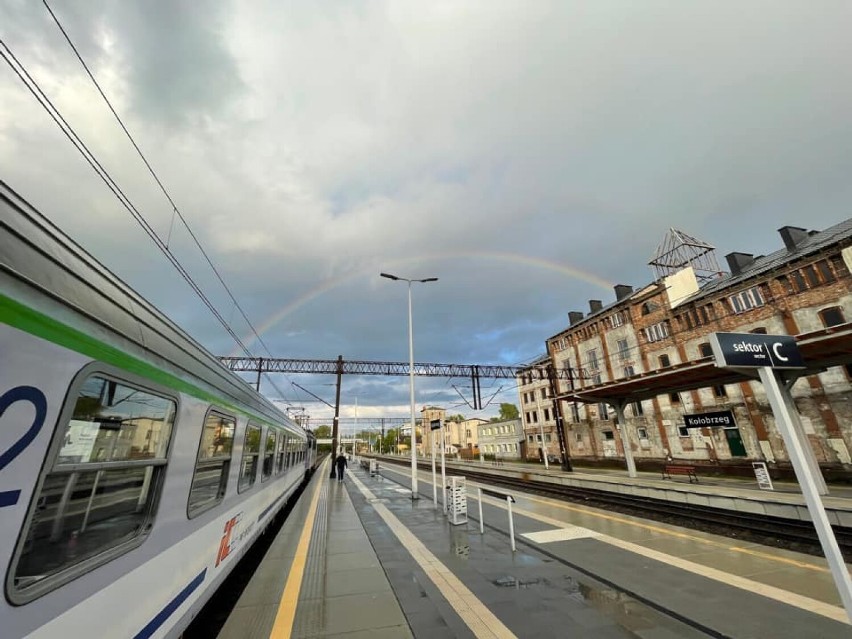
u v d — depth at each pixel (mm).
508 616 4578
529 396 50969
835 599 4875
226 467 5484
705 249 33438
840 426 20062
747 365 3465
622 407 23750
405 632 4191
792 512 9680
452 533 8914
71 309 2375
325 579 5805
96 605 2461
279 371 26453
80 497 2424
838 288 20453
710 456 26547
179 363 3898
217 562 4980
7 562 1773
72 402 2260
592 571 6090
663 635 4113
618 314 35938
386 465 40312
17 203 2232
